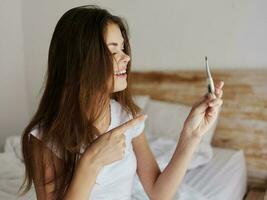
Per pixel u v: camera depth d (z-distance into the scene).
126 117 1.06
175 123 2.11
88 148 0.79
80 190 0.78
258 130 2.00
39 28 2.72
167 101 2.28
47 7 2.64
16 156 1.90
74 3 2.53
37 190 0.90
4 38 2.64
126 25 1.02
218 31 2.06
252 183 2.06
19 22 2.77
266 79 1.93
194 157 1.87
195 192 1.54
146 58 2.33
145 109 2.26
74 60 0.87
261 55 1.97
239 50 2.02
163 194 1.00
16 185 1.58
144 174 1.08
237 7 1.97
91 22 0.87
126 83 0.96
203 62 2.15
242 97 2.01
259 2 1.92
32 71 2.85
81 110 0.88
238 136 2.07
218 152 2.04
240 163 1.93
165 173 1.01
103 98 0.93
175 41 2.21
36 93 2.88
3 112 2.71
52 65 0.91
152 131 2.14
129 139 1.02
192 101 2.19
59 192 0.88
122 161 0.98
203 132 0.95
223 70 2.05
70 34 0.87
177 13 2.16
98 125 0.99
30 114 2.94
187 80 2.18
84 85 0.87
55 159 0.89
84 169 0.78
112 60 0.89
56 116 0.88
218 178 1.77
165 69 2.28
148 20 2.26
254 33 1.96
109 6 2.37
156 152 1.82
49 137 0.86
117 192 0.97
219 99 0.91
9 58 2.71
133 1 2.28
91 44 0.86
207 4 2.06
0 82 2.64
